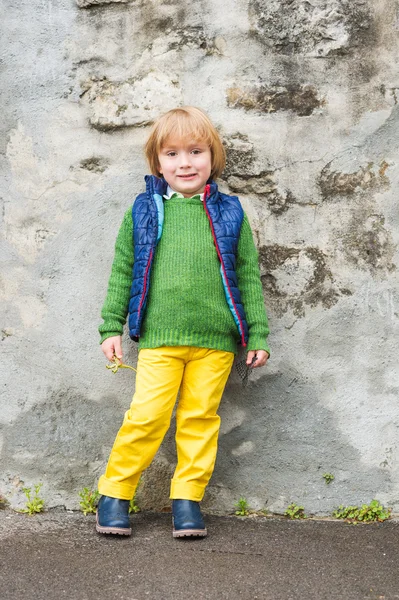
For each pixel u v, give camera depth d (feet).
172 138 8.41
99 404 9.27
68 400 9.28
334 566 7.71
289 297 9.12
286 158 9.04
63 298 9.21
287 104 8.99
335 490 9.20
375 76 8.95
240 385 9.21
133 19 9.03
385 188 9.02
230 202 8.68
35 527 8.68
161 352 8.34
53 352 9.25
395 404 9.14
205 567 7.62
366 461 9.17
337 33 8.92
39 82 9.12
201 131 8.44
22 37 9.11
